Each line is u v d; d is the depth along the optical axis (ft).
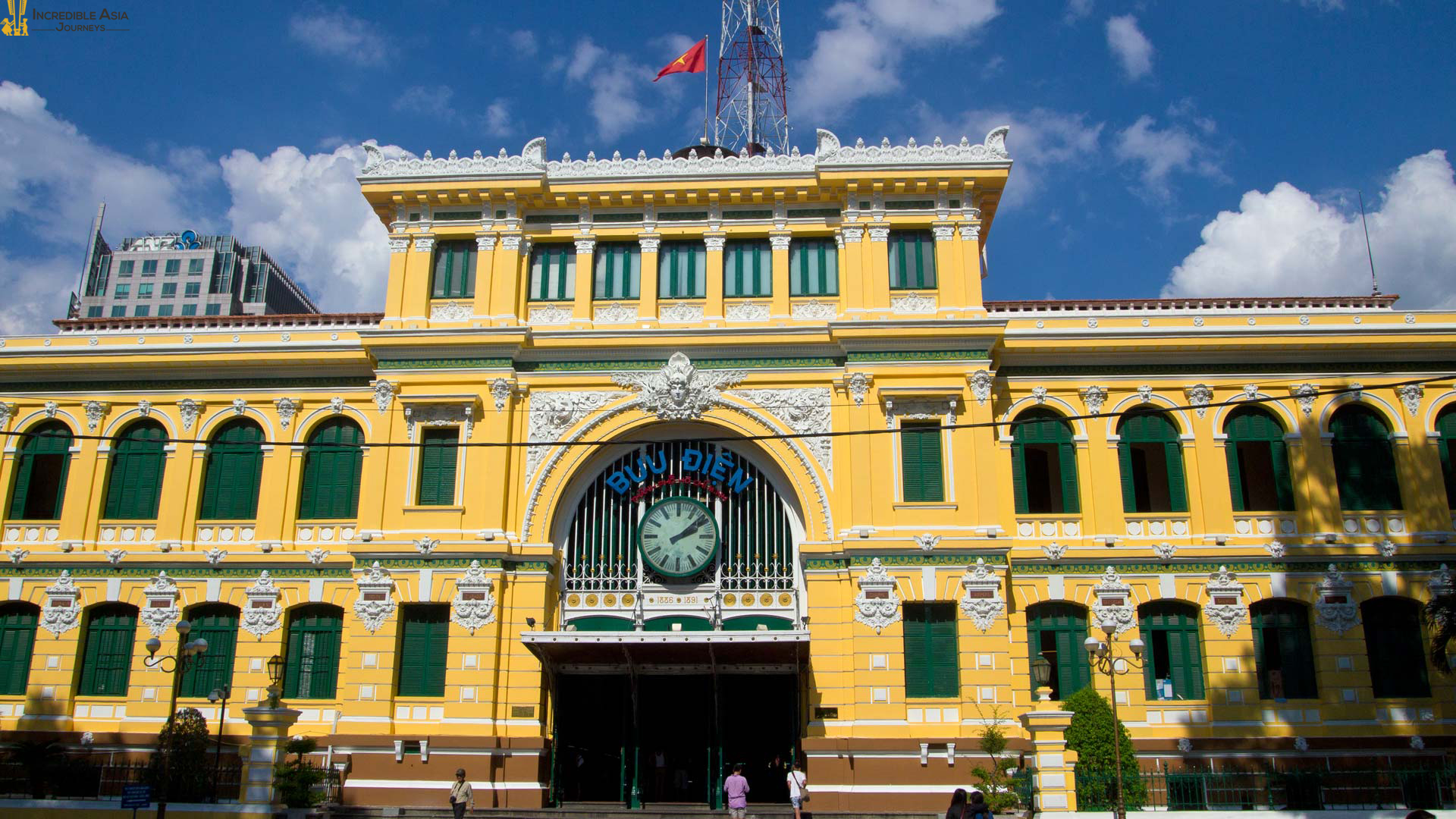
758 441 112.37
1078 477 115.75
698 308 116.88
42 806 92.17
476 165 117.91
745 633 98.78
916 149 116.37
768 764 114.32
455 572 108.78
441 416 114.01
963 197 116.57
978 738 101.65
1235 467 115.96
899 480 108.78
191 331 122.31
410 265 118.21
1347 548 111.96
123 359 120.88
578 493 114.42
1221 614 111.14
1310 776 100.58
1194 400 116.67
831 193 117.08
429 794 103.40
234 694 112.68
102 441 120.37
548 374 114.73
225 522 117.80
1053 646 112.68
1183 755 107.76
